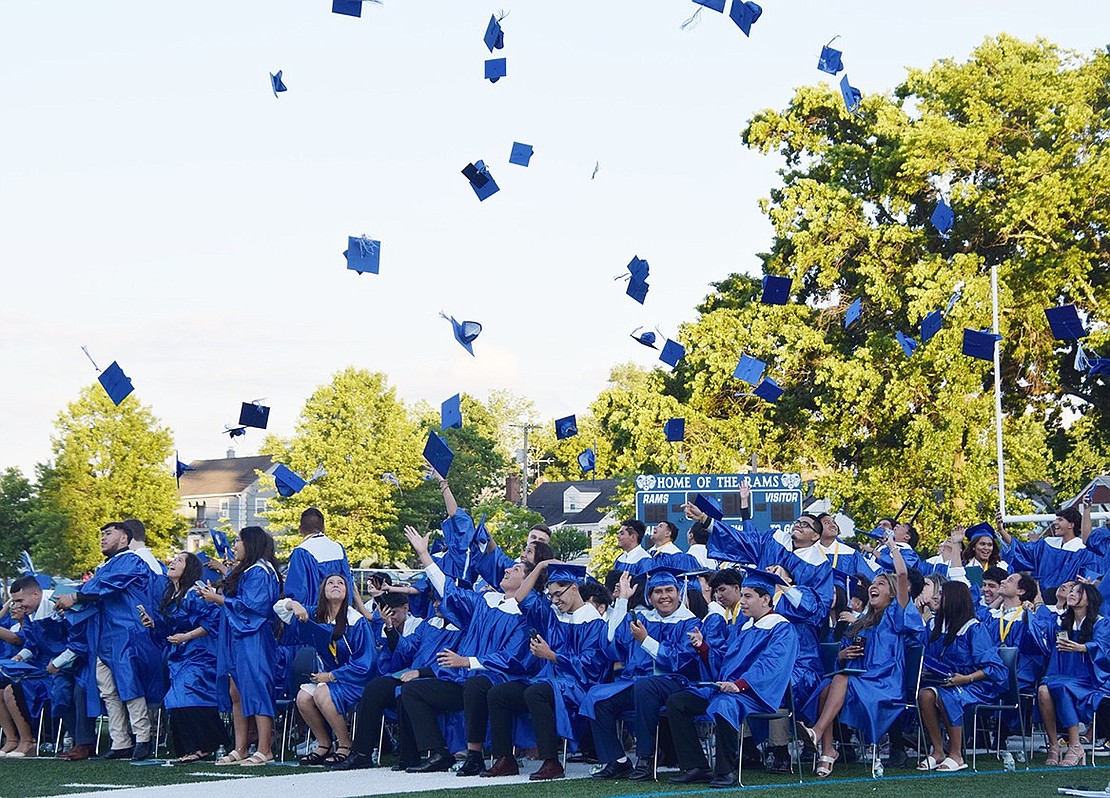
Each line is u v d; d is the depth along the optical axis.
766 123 32.47
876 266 29.23
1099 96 29.59
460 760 10.06
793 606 9.54
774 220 30.55
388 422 49.16
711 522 11.75
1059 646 9.85
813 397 30.56
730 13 10.43
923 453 27.73
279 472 13.41
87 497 46.75
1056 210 27.88
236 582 10.19
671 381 33.44
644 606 9.94
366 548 47.84
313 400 49.28
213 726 10.56
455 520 11.31
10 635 11.35
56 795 8.33
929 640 9.94
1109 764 9.66
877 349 29.00
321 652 10.20
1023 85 29.61
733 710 8.57
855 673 9.27
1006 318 28.42
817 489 28.97
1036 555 12.61
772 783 8.69
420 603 10.94
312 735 11.15
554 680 9.41
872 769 9.26
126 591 10.60
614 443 33.97
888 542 9.49
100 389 47.12
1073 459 30.64
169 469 47.78
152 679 10.64
